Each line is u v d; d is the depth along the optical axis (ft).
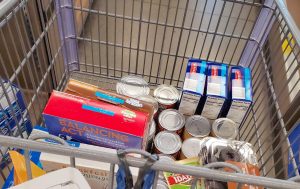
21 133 3.57
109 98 3.26
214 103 3.83
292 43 3.83
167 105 4.06
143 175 1.98
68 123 2.99
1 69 4.22
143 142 3.05
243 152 3.47
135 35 5.91
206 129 3.89
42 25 3.79
